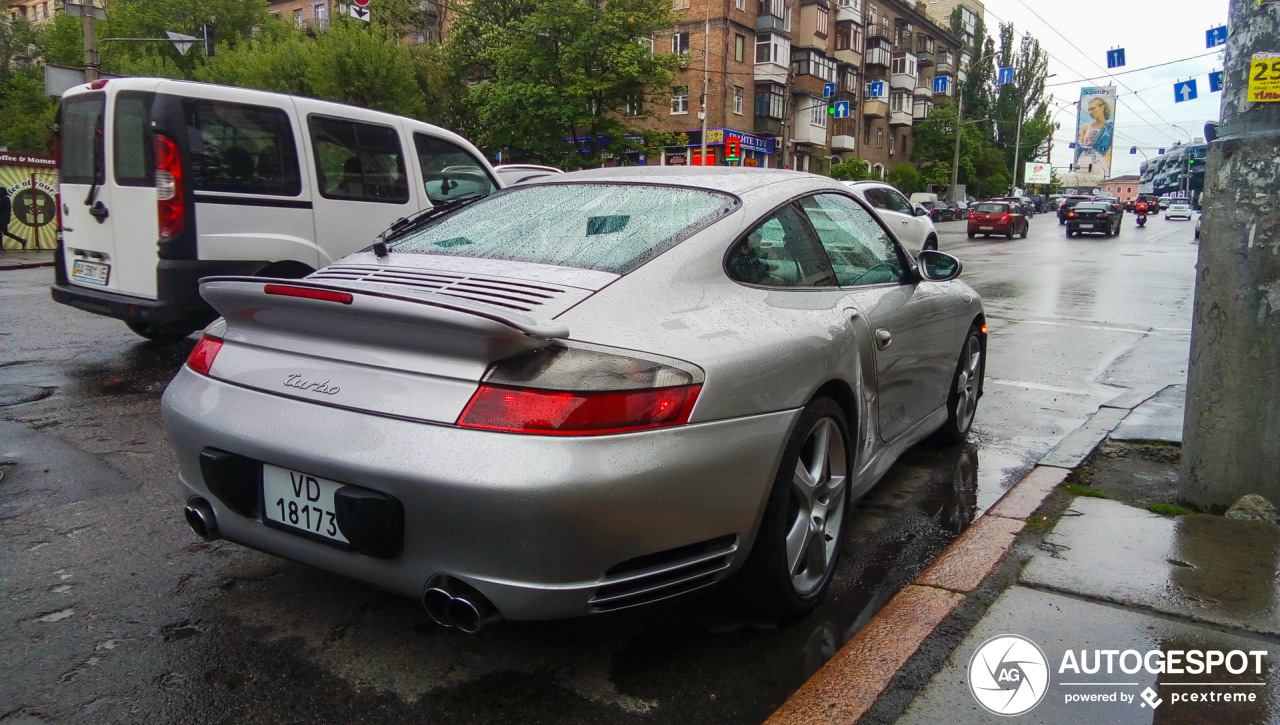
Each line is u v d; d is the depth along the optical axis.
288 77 31.06
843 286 3.36
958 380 4.76
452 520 2.09
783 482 2.60
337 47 29.45
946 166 63.59
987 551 3.25
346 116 6.79
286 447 2.29
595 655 2.64
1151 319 10.30
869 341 3.27
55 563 3.19
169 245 5.80
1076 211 33.62
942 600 2.88
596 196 3.18
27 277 13.38
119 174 6.09
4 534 3.44
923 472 4.57
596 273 2.55
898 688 2.39
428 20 40.56
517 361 2.16
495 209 3.28
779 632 2.82
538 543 2.07
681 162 42.00
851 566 3.38
